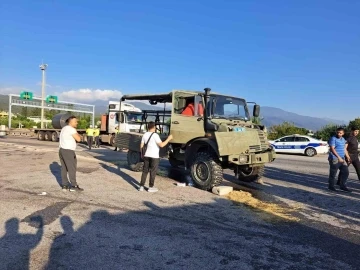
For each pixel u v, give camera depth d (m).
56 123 28.27
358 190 9.34
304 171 13.42
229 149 8.10
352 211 6.90
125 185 8.67
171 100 9.76
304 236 5.23
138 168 10.86
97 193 7.58
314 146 23.45
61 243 4.52
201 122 8.91
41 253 4.16
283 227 5.66
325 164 17.03
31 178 9.20
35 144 23.14
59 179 9.12
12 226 5.11
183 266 3.97
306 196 8.26
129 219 5.71
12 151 16.44
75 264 3.90
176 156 10.02
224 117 9.34
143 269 3.84
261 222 5.89
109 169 11.29
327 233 5.43
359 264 4.24
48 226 5.17
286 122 41.41
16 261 3.91
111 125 23.48
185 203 6.99
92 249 4.36
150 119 11.23
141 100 11.02
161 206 6.66
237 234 5.20
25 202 6.56
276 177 11.38
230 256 4.32
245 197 7.73
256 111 10.05
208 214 6.24
